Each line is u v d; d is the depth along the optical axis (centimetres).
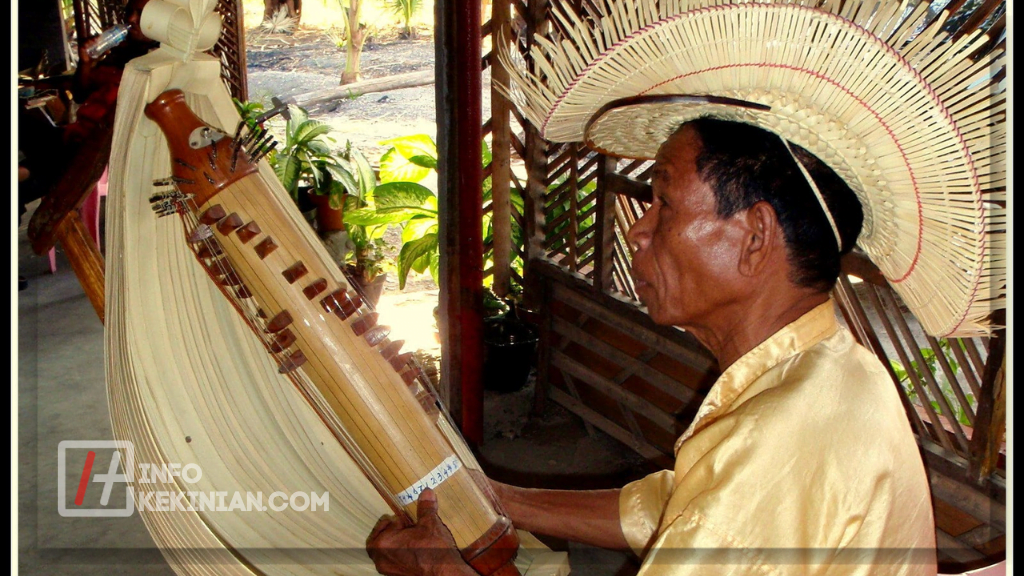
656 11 89
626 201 312
